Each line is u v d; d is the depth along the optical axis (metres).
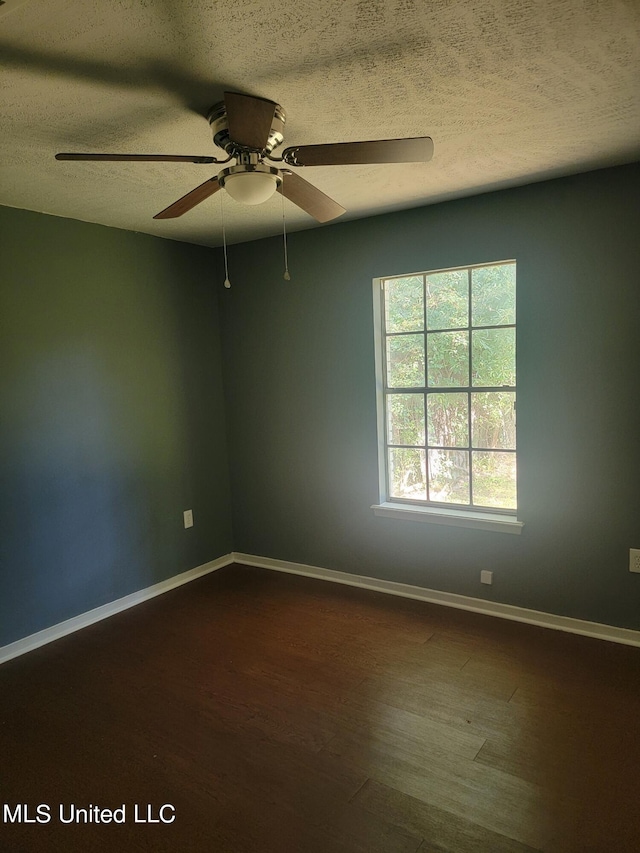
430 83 1.80
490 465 3.28
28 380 3.06
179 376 3.95
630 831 1.77
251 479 4.25
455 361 3.33
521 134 2.24
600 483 2.89
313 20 1.43
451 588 3.42
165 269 3.83
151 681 2.71
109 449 3.49
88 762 2.16
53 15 1.35
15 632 3.03
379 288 3.53
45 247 3.13
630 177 2.65
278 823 1.85
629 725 2.26
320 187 2.83
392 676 2.68
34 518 3.10
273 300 3.93
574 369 2.89
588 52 1.64
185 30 1.45
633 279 2.70
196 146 2.22
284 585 3.87
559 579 3.05
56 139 2.11
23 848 1.79
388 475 3.69
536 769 2.04
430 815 1.86
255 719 2.39
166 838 1.81
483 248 3.07
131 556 3.65
